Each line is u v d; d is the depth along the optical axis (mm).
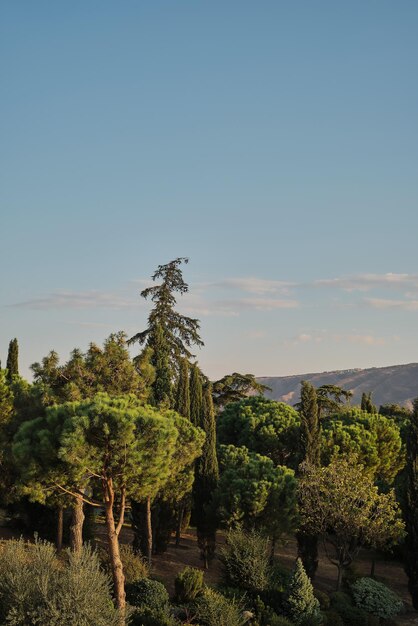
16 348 44000
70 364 31469
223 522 33938
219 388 57469
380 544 35500
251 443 50312
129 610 20641
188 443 33406
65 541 35188
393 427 53625
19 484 23250
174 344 46125
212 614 24203
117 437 21531
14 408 32812
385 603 32625
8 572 19062
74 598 17844
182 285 47531
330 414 58625
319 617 28031
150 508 36062
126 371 31922
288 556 41469
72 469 21781
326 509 34844
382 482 45125
